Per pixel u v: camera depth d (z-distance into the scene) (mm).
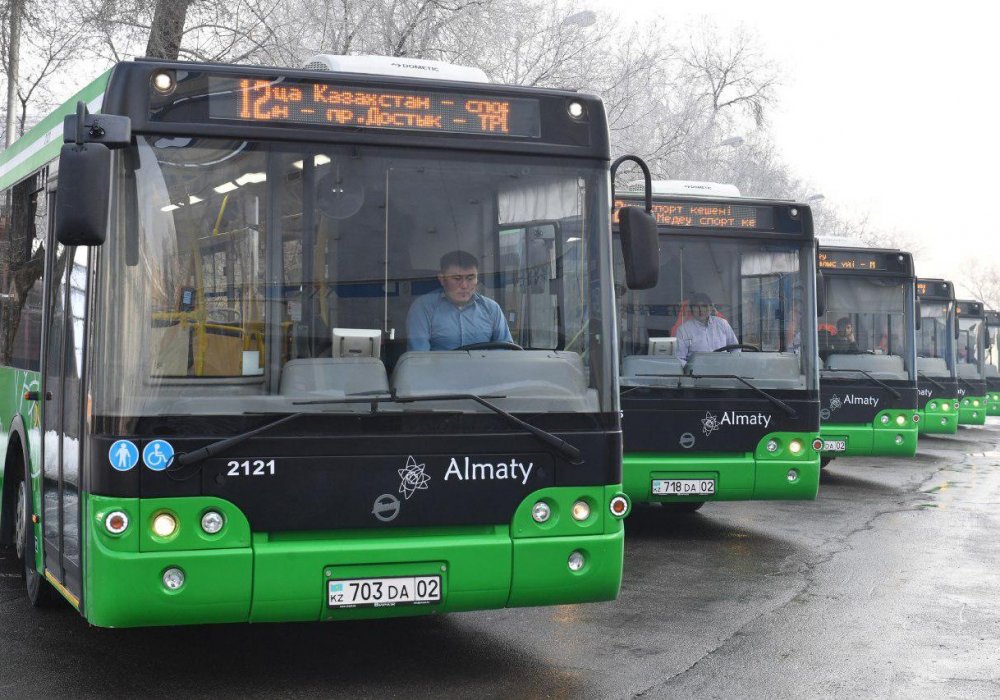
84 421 5672
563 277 6125
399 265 5840
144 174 5543
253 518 5477
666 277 10930
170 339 5477
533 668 6418
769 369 10945
